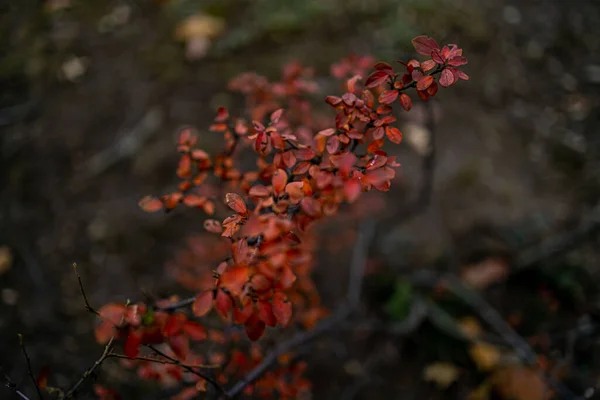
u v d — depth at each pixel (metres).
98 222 0.88
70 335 0.77
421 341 0.79
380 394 0.76
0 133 0.95
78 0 1.13
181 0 1.12
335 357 0.79
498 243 0.86
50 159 0.93
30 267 0.84
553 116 1.02
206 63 1.03
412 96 0.90
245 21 1.09
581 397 0.67
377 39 1.03
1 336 0.76
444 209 0.88
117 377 0.70
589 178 0.94
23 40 1.07
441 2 1.12
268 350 0.65
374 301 0.82
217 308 0.42
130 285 0.82
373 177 0.43
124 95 1.00
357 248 0.83
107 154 0.94
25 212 0.89
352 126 0.47
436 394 0.76
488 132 0.97
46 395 0.69
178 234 0.87
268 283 0.42
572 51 1.12
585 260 0.84
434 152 0.83
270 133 0.46
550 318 0.80
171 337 0.45
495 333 0.79
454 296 0.81
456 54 0.44
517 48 1.11
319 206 0.44
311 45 1.04
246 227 0.40
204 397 0.60
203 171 0.53
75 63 1.03
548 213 0.89
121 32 1.08
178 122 0.96
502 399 0.73
